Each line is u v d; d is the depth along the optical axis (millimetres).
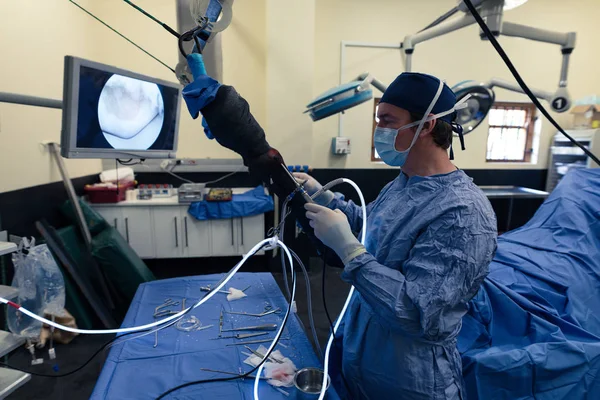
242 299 1631
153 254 3125
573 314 1882
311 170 3432
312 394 960
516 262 2236
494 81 2426
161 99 1927
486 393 1442
